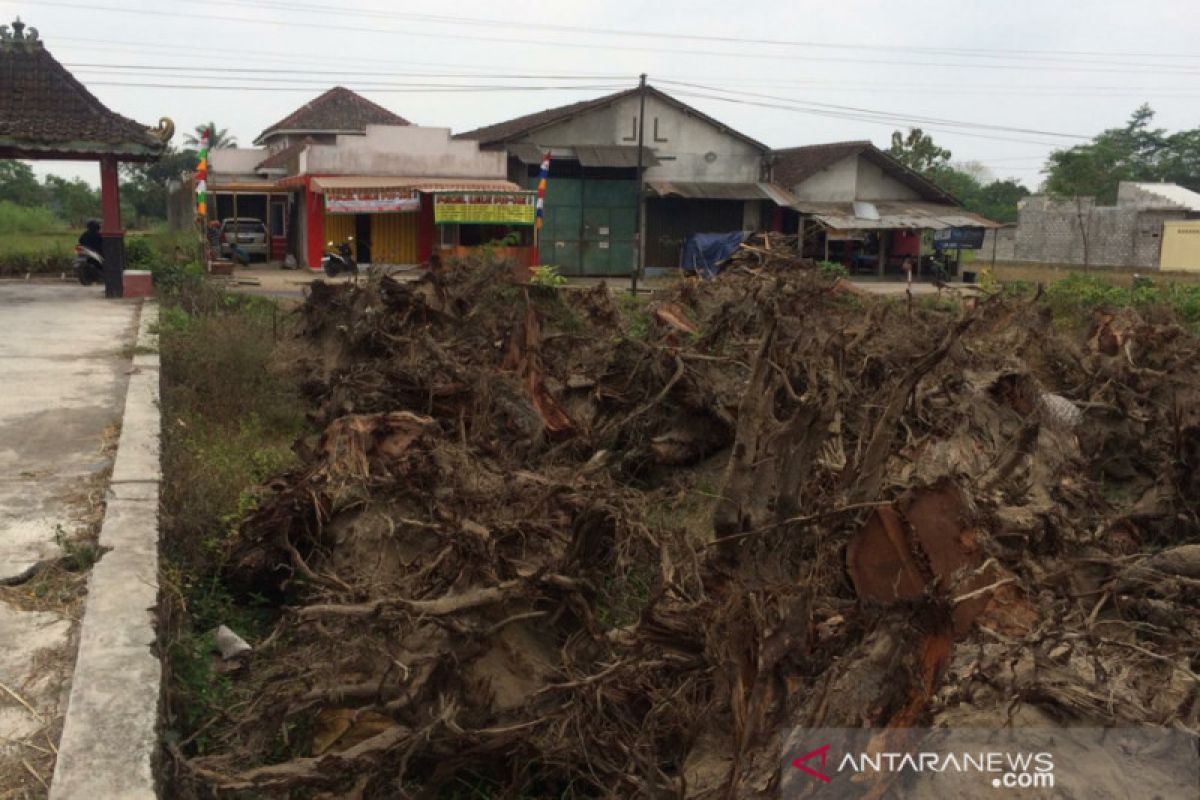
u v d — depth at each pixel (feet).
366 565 18.45
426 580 16.81
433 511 18.70
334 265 90.43
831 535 14.88
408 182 101.96
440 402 26.61
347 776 13.64
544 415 27.94
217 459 25.66
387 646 14.97
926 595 12.30
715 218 117.70
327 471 20.10
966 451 21.88
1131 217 149.48
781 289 18.69
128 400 29.35
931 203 125.49
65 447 24.52
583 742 14.03
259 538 20.34
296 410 33.63
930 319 32.73
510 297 34.32
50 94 57.47
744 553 14.65
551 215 114.42
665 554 15.81
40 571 16.78
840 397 21.70
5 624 14.98
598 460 22.63
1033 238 162.91
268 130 145.59
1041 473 22.66
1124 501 26.17
